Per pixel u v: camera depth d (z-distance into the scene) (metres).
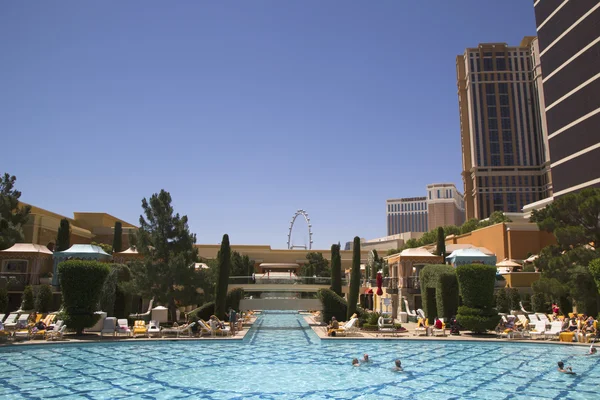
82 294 23.91
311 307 49.69
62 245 35.72
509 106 163.12
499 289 34.72
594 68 53.62
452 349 21.98
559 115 60.25
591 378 15.38
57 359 18.59
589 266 23.83
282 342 24.61
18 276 34.50
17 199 38.78
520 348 22.22
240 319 30.95
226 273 32.09
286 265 65.56
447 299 29.47
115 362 18.03
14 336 22.55
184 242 32.00
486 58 166.50
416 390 13.70
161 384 14.31
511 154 160.62
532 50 164.12
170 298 30.03
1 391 13.26
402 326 30.61
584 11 55.88
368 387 14.07
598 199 29.36
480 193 160.38
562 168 59.19
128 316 29.84
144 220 31.81
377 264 58.34
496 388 13.95
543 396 13.02
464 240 59.47
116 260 37.97
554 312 30.53
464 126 169.25
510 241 48.62
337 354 20.42
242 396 12.94
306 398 12.77
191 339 23.91
